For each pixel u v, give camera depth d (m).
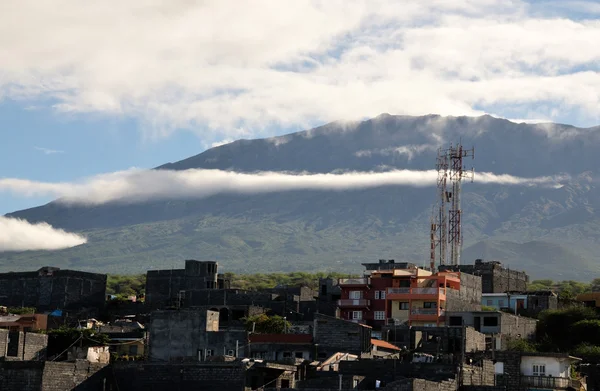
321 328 149.75
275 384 124.94
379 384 121.00
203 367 122.25
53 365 119.50
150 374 123.12
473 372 124.62
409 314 195.62
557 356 130.25
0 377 119.38
